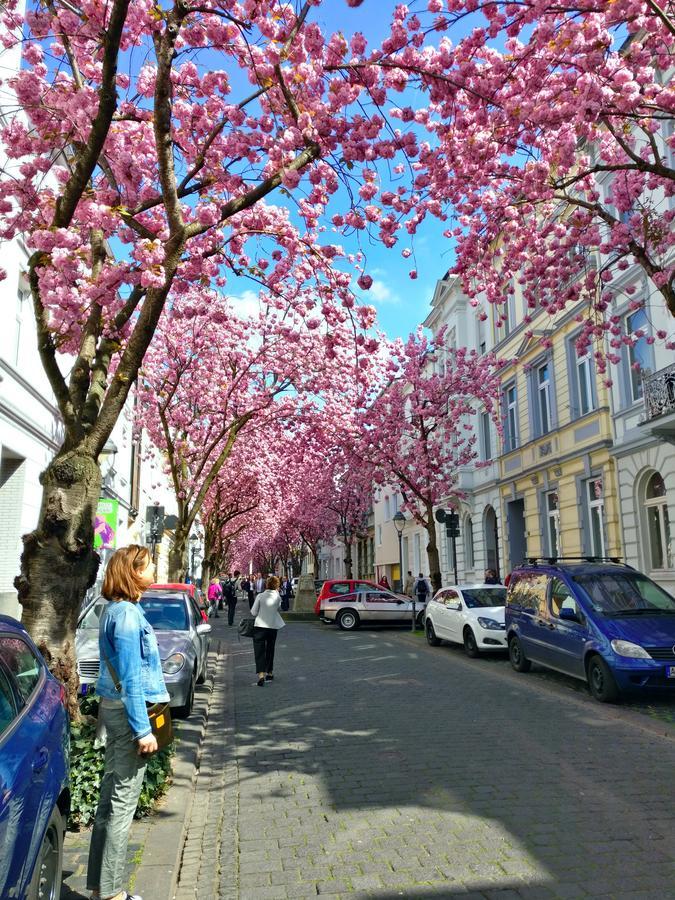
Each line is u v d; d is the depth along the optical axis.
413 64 7.05
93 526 5.68
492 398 22.66
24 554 5.52
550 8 7.31
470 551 29.03
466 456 22.53
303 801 5.55
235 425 18.08
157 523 18.17
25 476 12.66
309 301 10.28
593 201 11.67
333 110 6.72
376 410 21.33
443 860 4.30
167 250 5.87
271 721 8.62
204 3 6.16
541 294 12.05
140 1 6.59
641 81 8.35
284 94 6.48
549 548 22.08
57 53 7.38
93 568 5.74
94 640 9.08
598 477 18.69
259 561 87.56
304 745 7.33
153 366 17.66
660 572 15.67
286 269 9.06
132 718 3.56
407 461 21.67
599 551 19.03
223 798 5.78
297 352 18.14
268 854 4.53
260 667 11.43
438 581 20.48
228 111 7.36
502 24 7.61
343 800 5.51
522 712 8.64
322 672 12.55
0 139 6.73
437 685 10.77
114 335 7.05
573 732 7.55
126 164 6.53
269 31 5.93
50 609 5.39
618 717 8.27
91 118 6.18
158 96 5.64
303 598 32.91
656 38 8.08
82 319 6.18
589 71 7.54
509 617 12.44
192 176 7.51
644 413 16.22
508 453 24.77
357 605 23.72
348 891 3.94
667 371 13.47
